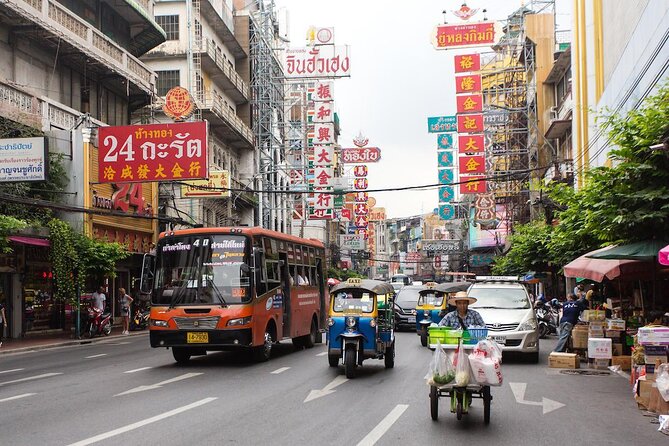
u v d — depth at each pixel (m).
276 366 15.88
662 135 12.91
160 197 38.09
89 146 29.14
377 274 154.62
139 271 35.28
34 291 27.28
